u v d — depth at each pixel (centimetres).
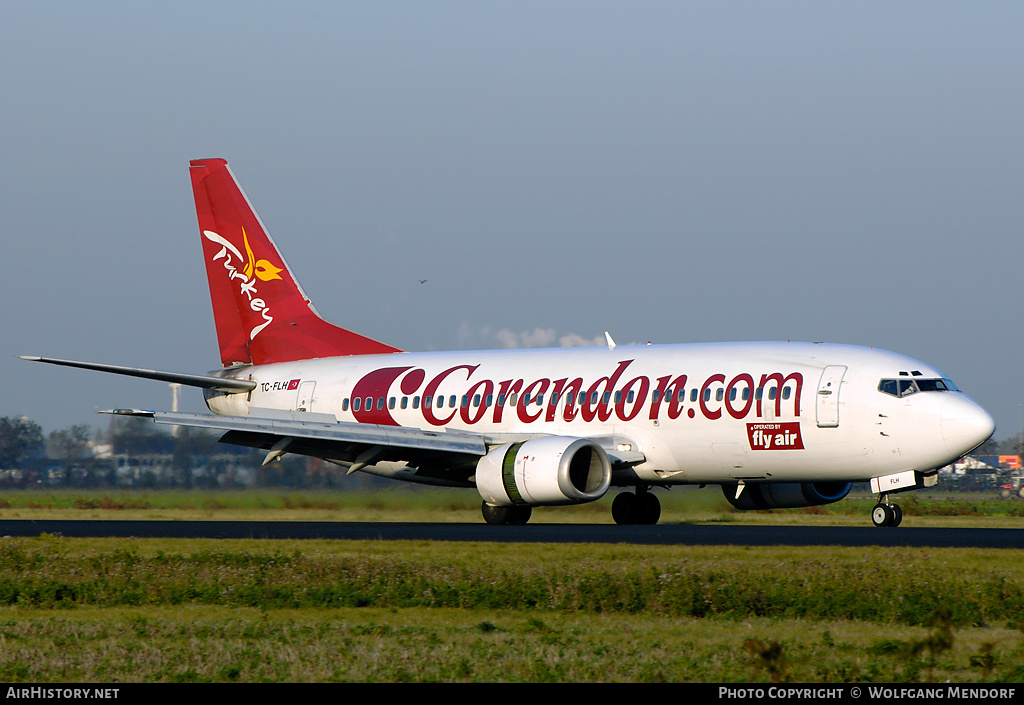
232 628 6222
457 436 13450
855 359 12175
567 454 12425
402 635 6022
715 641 5825
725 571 7419
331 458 14638
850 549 8900
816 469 12275
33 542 10238
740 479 12812
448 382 14725
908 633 6122
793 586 6969
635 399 13125
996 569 7631
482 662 5309
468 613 6894
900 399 11744
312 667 5244
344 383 15612
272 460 13938
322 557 8744
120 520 16225
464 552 9225
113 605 7362
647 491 14400
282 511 18550
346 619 6731
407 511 17988
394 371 15338
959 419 11475
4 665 5300
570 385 13675
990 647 5206
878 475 12100
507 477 12756
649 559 8362
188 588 7556
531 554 8975
